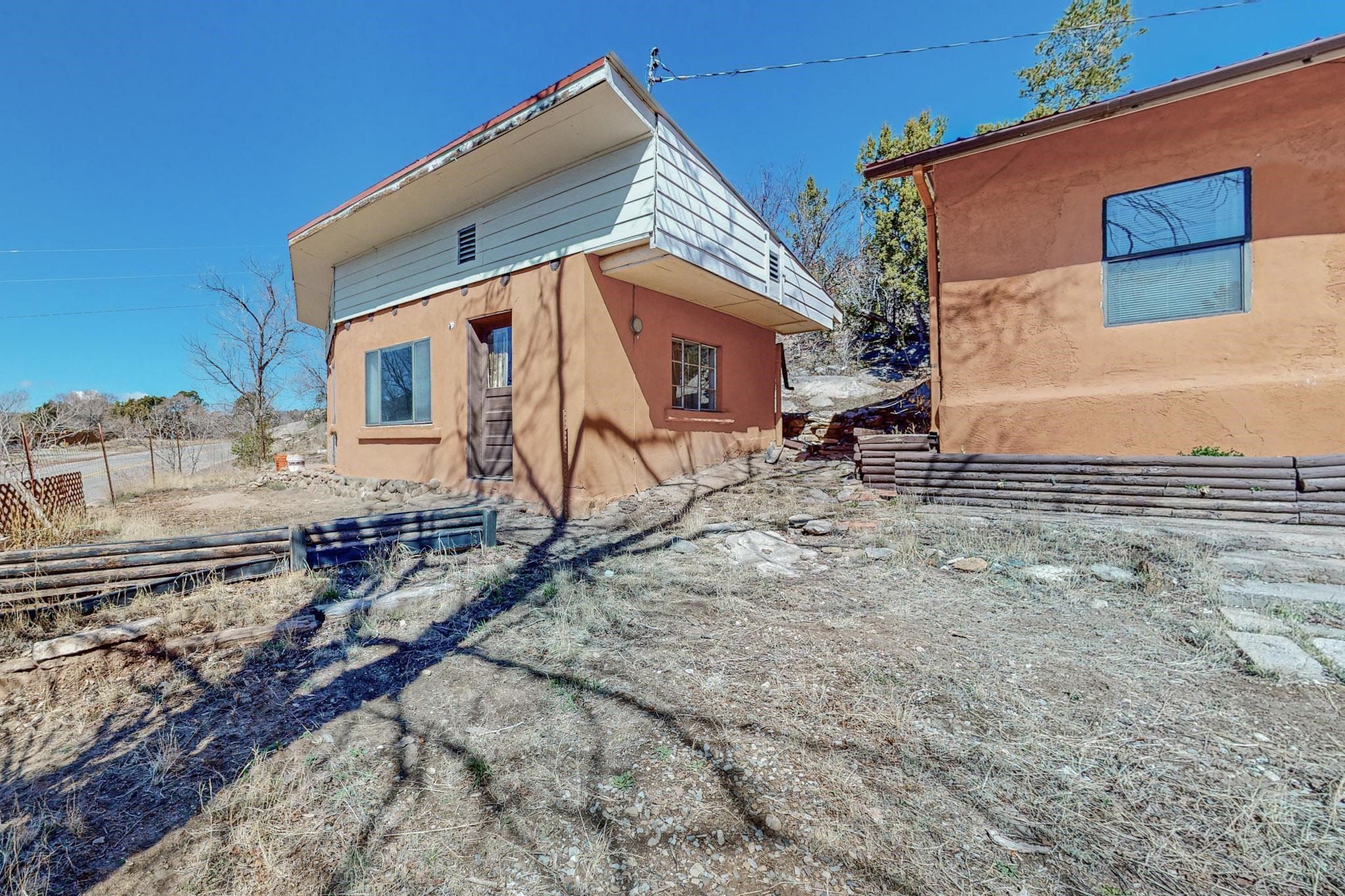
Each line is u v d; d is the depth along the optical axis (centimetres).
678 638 273
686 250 574
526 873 139
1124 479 458
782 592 327
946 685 212
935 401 612
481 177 626
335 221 755
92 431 1366
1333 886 120
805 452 872
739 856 140
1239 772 157
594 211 573
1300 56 421
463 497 700
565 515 581
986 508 511
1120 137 504
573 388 582
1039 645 242
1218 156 470
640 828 152
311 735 204
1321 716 180
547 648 269
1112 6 1337
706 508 566
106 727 216
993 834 141
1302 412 436
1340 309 432
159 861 150
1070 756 168
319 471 1013
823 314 959
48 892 141
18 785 185
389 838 153
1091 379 519
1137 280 505
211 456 1767
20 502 600
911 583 328
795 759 176
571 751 188
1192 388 473
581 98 486
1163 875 126
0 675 241
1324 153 437
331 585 345
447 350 732
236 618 299
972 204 571
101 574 312
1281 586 288
